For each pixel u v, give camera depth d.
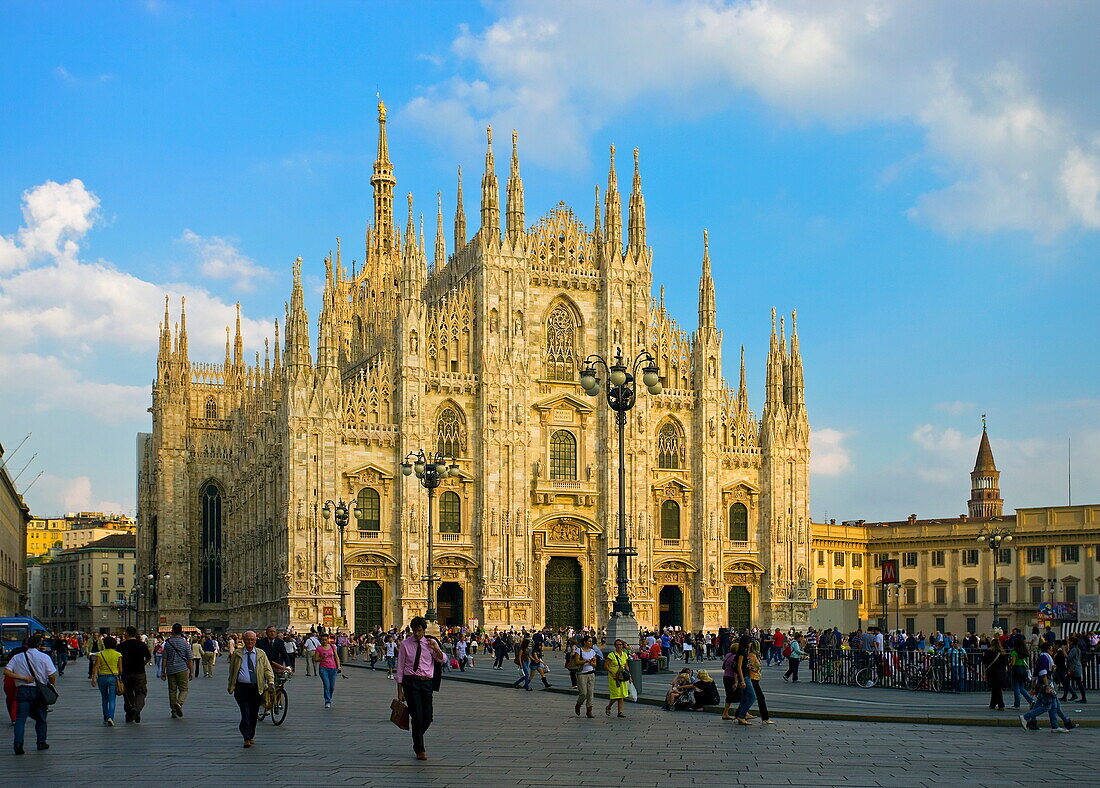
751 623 137.25
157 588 184.00
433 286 143.50
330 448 122.25
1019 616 162.88
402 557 122.94
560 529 130.50
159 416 187.38
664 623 136.00
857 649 68.69
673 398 136.00
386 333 134.25
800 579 137.62
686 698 49.72
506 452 128.00
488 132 131.00
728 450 138.12
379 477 124.31
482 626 124.06
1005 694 59.72
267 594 137.25
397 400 125.81
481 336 128.75
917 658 62.66
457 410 127.94
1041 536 161.00
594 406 133.38
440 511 126.38
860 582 180.88
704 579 134.12
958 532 171.00
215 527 187.25
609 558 131.12
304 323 123.50
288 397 121.69
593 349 134.38
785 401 141.25
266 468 139.12
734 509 138.62
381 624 123.50
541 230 134.25
